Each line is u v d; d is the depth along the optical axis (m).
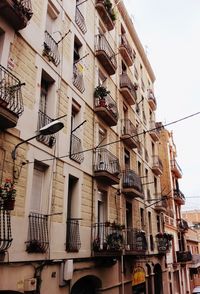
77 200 11.30
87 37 14.72
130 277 16.02
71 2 13.38
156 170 24.98
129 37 23.72
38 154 9.20
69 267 9.55
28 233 8.20
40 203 9.30
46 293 8.56
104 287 12.45
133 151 19.80
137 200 19.17
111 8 18.06
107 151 13.87
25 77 9.23
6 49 8.57
